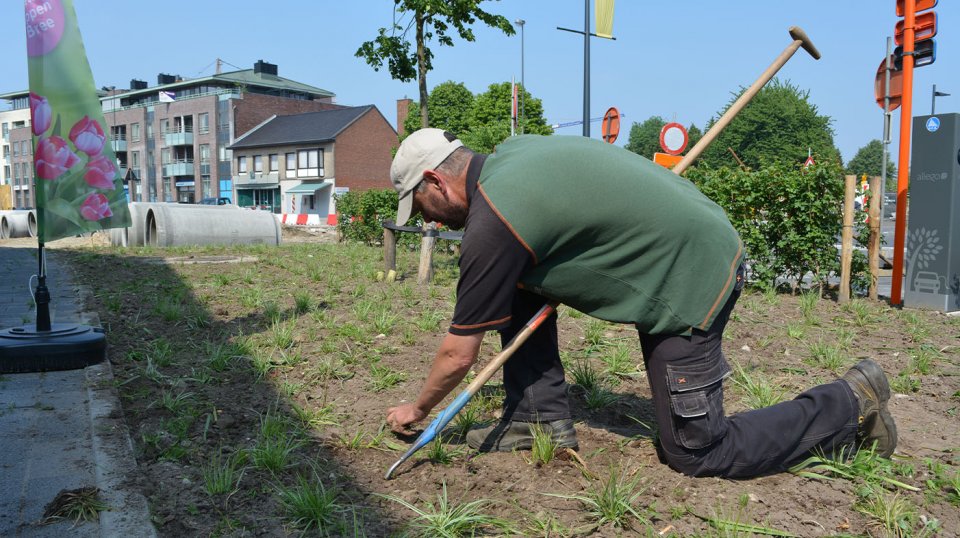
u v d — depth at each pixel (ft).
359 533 8.17
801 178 24.31
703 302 8.79
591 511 8.73
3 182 346.54
